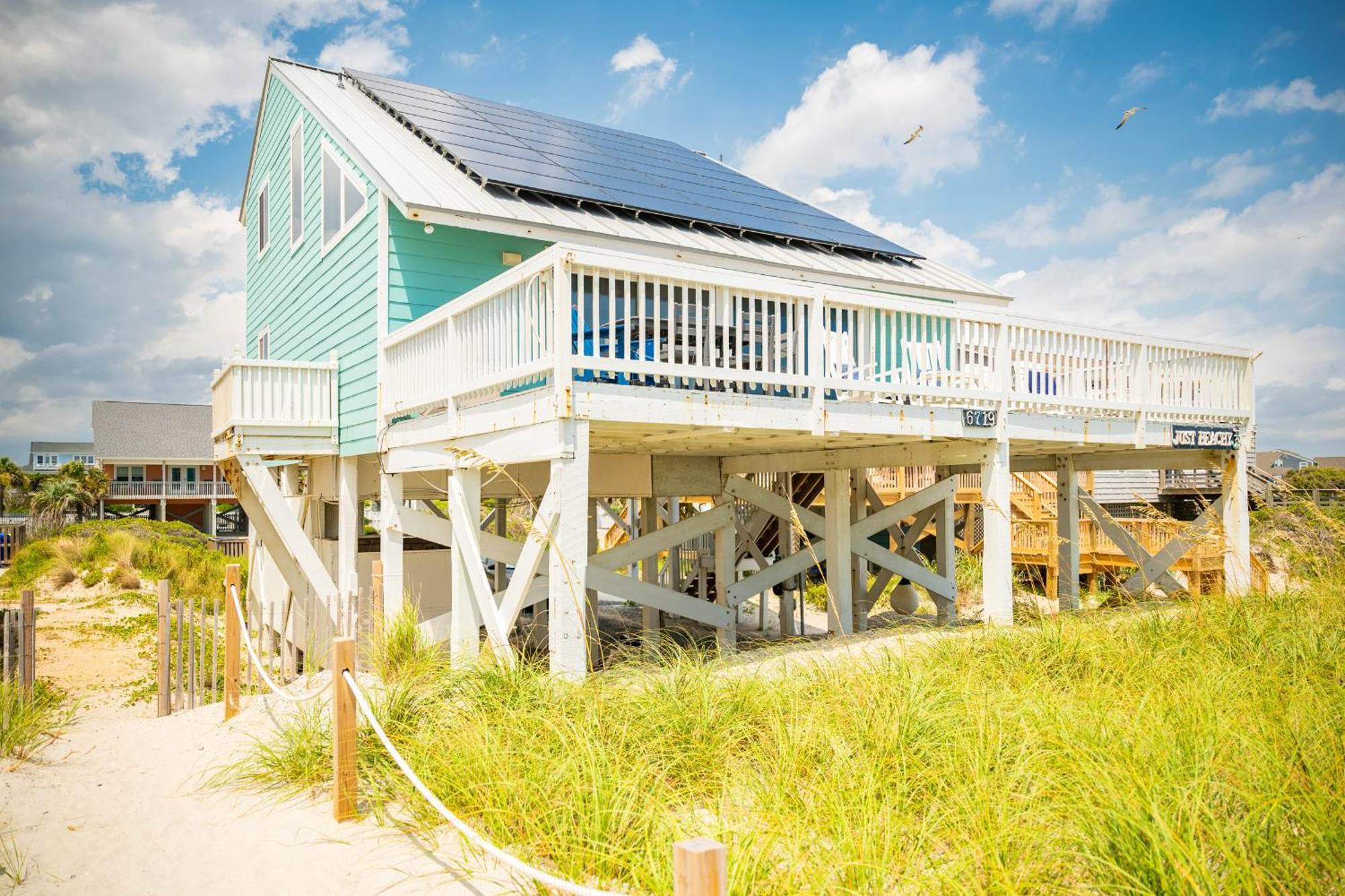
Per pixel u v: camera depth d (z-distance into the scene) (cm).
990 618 776
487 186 977
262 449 977
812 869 304
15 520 4025
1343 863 290
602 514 2830
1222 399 1113
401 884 366
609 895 257
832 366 764
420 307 954
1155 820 286
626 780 383
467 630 772
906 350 821
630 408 628
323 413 1022
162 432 4625
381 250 928
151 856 421
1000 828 312
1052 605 1191
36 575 1911
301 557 964
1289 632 648
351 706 445
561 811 375
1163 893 269
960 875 300
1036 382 934
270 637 945
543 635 1155
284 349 1354
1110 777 337
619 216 1048
